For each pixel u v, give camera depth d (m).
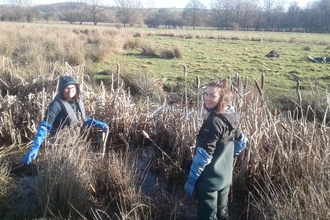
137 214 3.62
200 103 5.00
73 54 12.68
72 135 4.34
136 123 5.77
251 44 27.77
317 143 4.02
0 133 5.50
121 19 68.44
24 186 4.05
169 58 16.64
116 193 3.92
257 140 4.24
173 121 5.30
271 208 3.36
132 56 16.56
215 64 15.55
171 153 5.12
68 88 4.38
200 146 3.12
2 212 3.62
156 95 9.23
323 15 71.62
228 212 3.94
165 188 4.38
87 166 4.09
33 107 5.82
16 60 11.91
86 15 67.94
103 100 6.05
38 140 4.06
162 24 72.62
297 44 29.45
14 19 56.78
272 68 15.22
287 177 3.87
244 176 4.15
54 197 3.63
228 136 3.16
